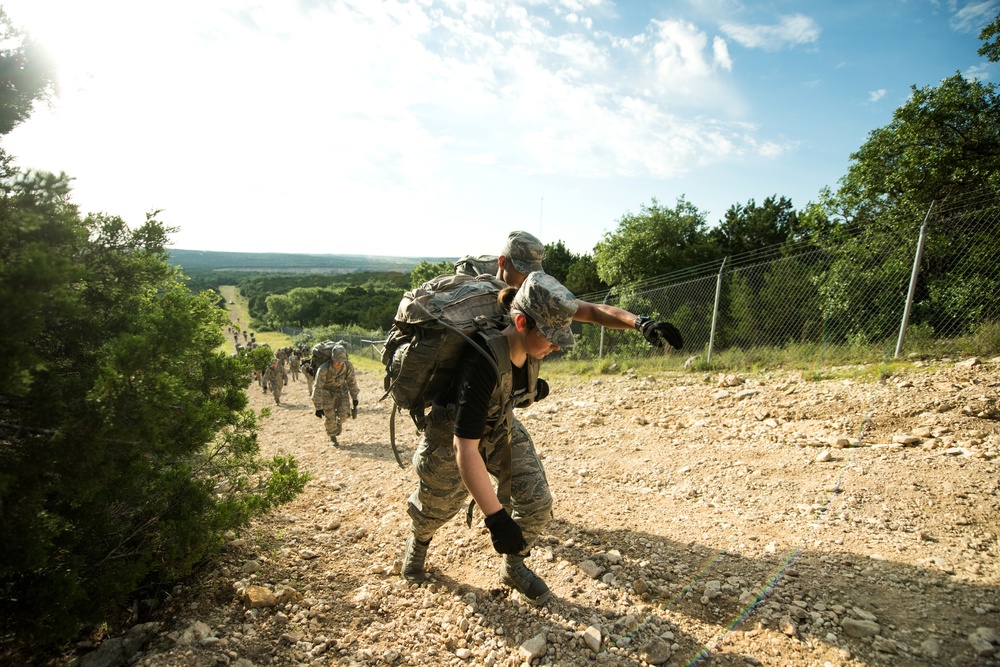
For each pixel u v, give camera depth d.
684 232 18.50
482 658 2.30
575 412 7.53
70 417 2.03
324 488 5.01
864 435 4.90
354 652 2.36
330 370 7.29
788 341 9.84
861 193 11.33
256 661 2.28
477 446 2.07
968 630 2.15
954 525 3.02
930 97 10.06
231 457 3.34
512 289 2.27
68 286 2.29
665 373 9.96
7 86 2.29
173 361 2.53
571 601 2.63
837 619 2.31
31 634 2.10
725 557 2.91
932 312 8.15
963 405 4.95
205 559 3.11
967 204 8.99
